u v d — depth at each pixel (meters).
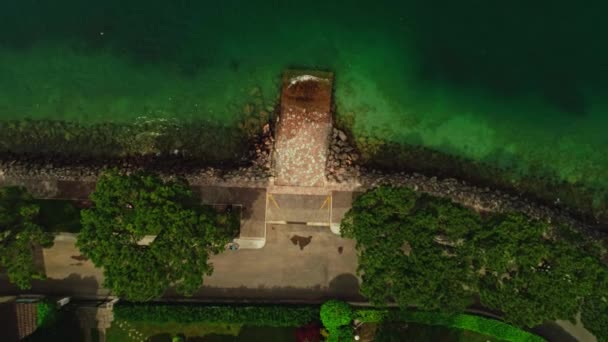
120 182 37.88
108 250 36.81
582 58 49.41
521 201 47.22
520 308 37.47
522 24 49.12
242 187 45.44
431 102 48.88
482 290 38.81
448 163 48.00
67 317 43.12
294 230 45.66
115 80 48.81
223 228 40.28
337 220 45.38
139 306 43.25
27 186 45.41
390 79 49.00
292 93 46.81
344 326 42.59
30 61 48.97
